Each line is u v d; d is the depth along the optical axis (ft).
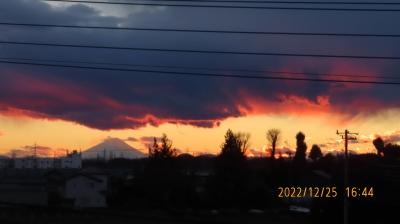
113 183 217.97
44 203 190.90
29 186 197.26
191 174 205.87
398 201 119.55
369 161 139.23
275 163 246.47
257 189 196.03
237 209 188.34
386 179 123.03
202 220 113.60
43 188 198.39
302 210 178.09
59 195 205.26
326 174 211.82
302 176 228.02
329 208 126.41
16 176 250.37
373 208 121.60
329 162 259.60
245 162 203.21
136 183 196.44
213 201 190.08
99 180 211.00
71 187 208.13
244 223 128.67
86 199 207.10
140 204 186.39
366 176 124.16
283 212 174.40
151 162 194.59
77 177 208.74
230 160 200.23
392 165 126.82
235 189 194.70
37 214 129.18
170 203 188.75
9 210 131.64
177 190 190.90
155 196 189.88
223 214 165.07
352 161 143.74
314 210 129.18
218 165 200.64
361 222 122.31
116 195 207.72
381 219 121.29
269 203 197.26
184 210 176.14
